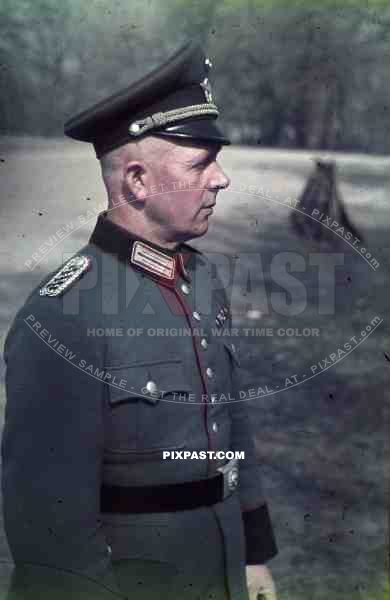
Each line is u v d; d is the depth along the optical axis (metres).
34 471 1.06
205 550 1.18
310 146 7.48
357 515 2.56
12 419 1.08
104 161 1.16
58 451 1.07
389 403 3.21
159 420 1.13
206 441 1.18
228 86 6.69
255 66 6.24
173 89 1.12
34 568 1.08
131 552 1.14
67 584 1.07
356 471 2.79
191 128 1.12
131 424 1.11
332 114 7.23
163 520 1.14
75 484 1.07
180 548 1.15
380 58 6.51
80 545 1.08
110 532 1.14
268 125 7.16
